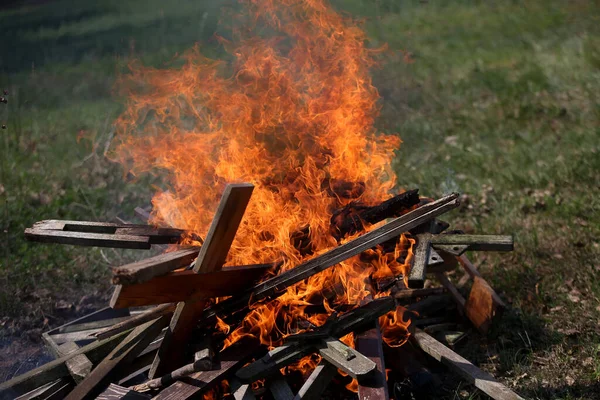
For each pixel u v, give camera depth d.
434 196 6.45
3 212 6.55
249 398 3.12
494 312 4.18
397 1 15.70
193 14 15.86
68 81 11.75
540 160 6.99
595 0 14.11
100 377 3.24
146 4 18.94
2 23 18.12
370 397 3.01
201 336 3.49
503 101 8.91
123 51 13.51
